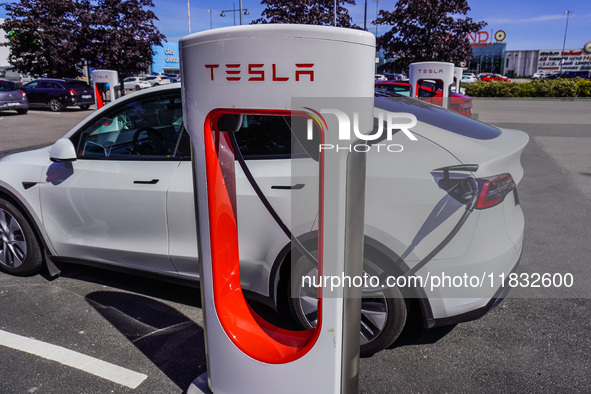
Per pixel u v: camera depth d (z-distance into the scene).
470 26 13.23
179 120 2.87
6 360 2.58
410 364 2.53
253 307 3.13
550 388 2.33
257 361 1.95
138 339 2.78
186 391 2.33
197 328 2.91
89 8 18.88
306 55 1.54
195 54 1.71
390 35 14.07
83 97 19.81
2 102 17.33
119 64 18.61
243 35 1.59
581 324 2.89
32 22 18.66
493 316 3.00
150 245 2.97
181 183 2.79
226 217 1.97
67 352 2.65
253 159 2.54
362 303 2.48
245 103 1.66
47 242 3.42
